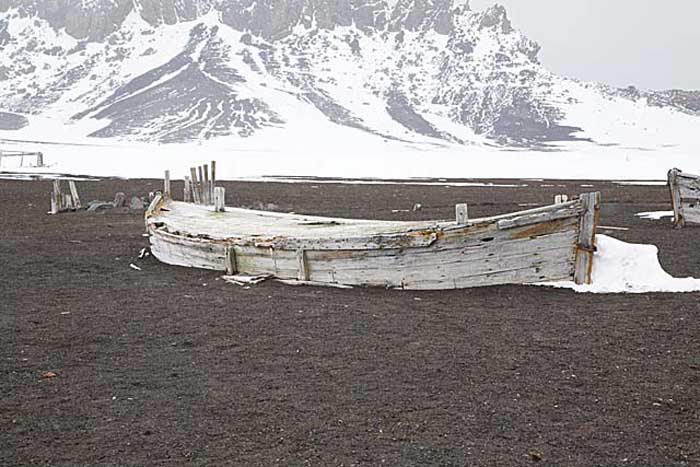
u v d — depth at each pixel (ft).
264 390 23.27
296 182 174.40
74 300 37.47
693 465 17.75
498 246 38.11
